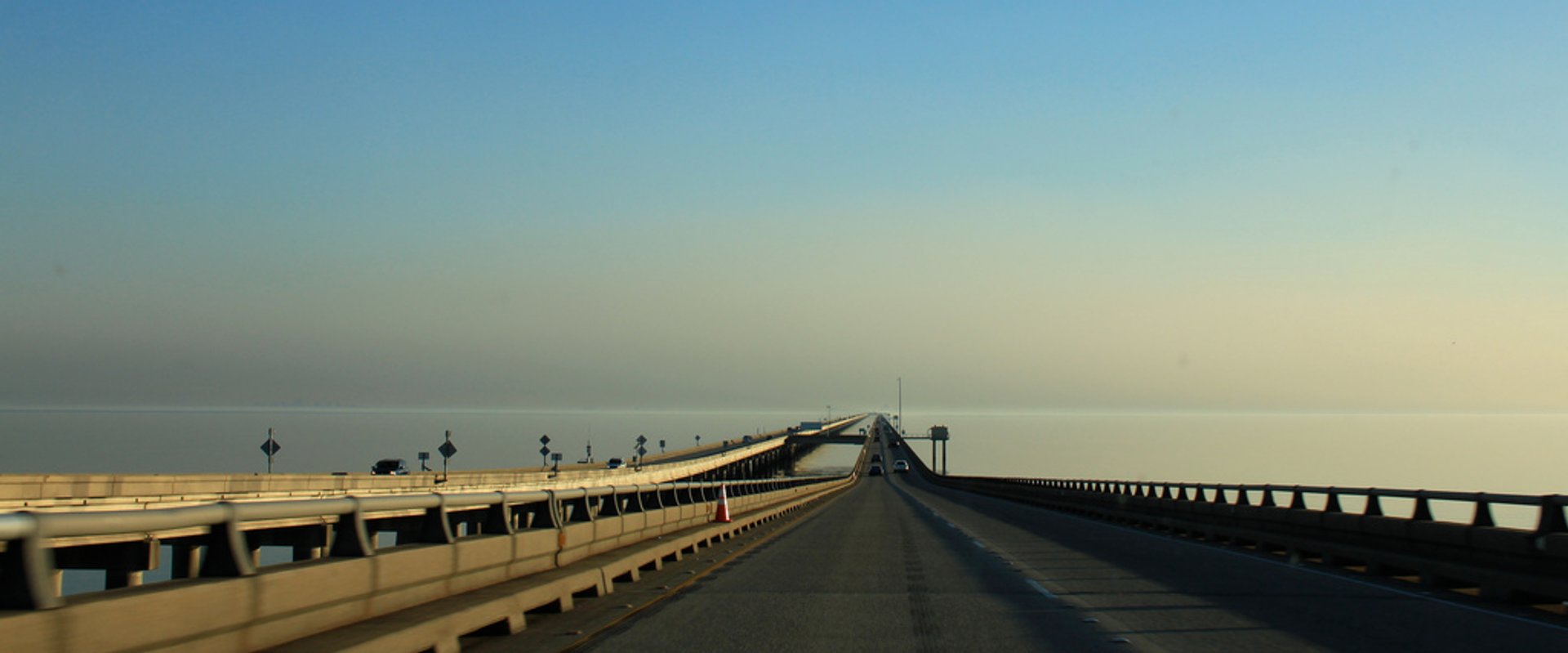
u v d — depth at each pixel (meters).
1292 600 16.25
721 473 161.88
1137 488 40.66
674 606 15.53
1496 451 163.62
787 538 31.73
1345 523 21.55
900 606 15.48
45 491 35.06
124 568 28.66
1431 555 18.17
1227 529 29.19
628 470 96.69
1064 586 18.27
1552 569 14.80
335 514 10.12
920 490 105.69
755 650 11.79
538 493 15.86
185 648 7.65
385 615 10.71
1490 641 12.31
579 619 14.10
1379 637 12.59
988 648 11.95
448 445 65.12
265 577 8.69
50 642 6.38
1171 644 12.22
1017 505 64.44
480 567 13.23
